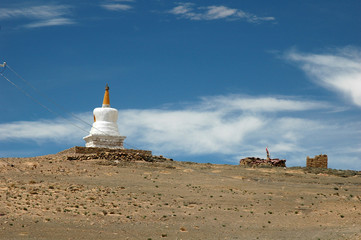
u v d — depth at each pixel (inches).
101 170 2418.8
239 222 1782.7
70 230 1563.7
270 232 1669.5
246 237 1596.9
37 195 1919.3
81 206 1833.2
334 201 2102.6
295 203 2071.9
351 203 2075.5
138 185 2196.1
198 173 2571.4
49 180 2166.6
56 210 1756.9
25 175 2218.3
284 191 2253.9
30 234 1489.9
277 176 2600.9
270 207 1999.3
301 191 2272.4
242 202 2044.8
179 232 1628.9
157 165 2647.6
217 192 2180.1
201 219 1795.0
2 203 1780.3
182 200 2018.9
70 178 2228.1
